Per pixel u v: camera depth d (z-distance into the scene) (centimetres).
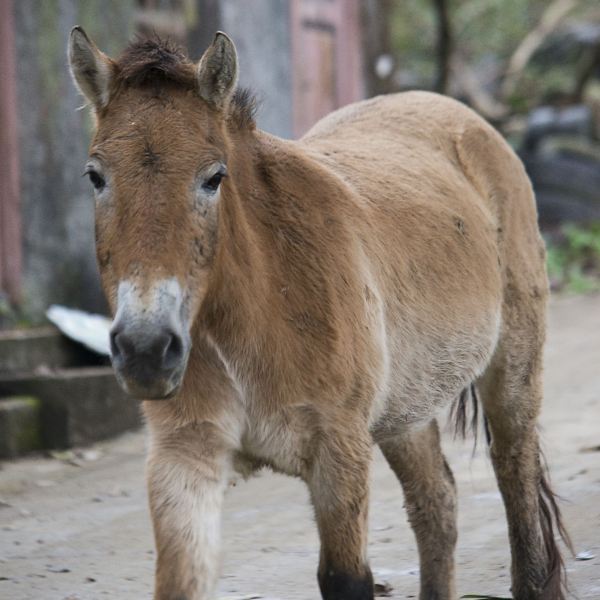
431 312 925
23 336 1727
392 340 888
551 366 1967
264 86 2281
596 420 1587
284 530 1203
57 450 1616
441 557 1001
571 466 1342
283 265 811
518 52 4034
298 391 790
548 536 993
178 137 723
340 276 825
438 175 1005
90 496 1380
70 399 1623
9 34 1836
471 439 1528
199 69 746
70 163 1927
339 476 797
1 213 1830
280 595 1003
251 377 788
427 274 929
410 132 1038
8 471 1508
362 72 2680
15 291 1841
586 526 1124
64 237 1914
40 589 1053
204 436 788
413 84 4222
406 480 1013
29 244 1866
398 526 1200
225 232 771
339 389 800
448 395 958
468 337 964
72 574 1097
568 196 3297
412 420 929
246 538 1182
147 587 1052
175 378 690
